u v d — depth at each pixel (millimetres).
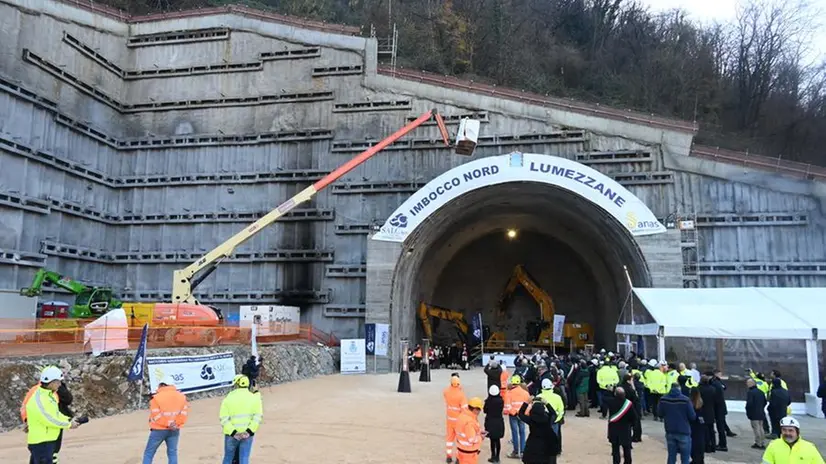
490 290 46438
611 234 32375
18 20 30219
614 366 18062
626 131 33438
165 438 8719
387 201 35219
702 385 13484
